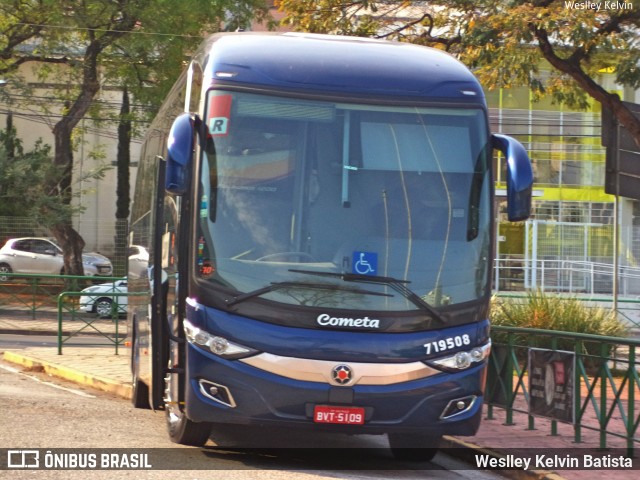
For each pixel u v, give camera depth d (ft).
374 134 34.32
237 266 32.83
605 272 129.29
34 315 106.93
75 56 132.57
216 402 32.58
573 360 40.19
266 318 32.55
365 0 75.82
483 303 34.09
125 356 72.18
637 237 140.46
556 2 69.92
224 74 34.42
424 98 35.17
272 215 33.30
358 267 33.09
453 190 34.47
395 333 32.99
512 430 43.80
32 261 149.07
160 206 34.27
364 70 35.35
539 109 151.23
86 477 29.55
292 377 32.37
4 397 48.37
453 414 33.50
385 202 33.81
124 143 176.55
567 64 72.49
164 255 38.73
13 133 148.15
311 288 32.76
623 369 38.09
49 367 65.67
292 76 34.68
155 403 34.81
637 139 70.33
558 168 153.07
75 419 42.65
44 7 130.11
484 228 34.58
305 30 77.10
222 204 33.32
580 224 142.72
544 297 69.21
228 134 33.78
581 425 40.01
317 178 33.65
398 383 32.78
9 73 134.51
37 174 131.34
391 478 33.76
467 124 35.29
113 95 165.27
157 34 127.44
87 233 147.23
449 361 33.32
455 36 78.43
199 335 32.63
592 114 151.02
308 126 34.06
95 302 88.12
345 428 32.55
